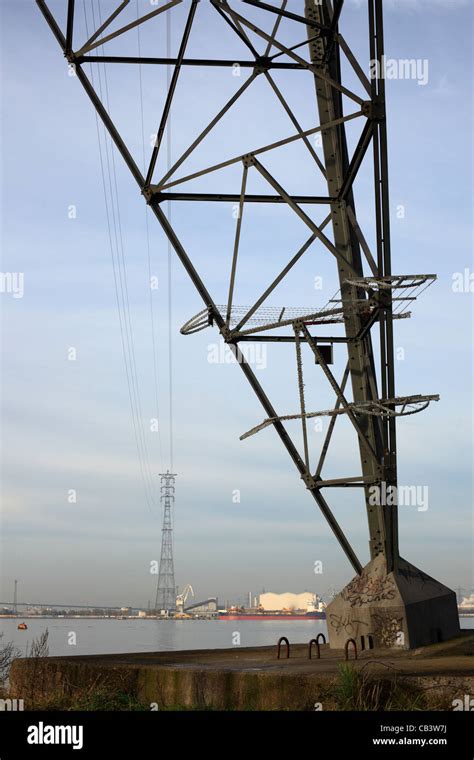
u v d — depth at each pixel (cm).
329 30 2080
